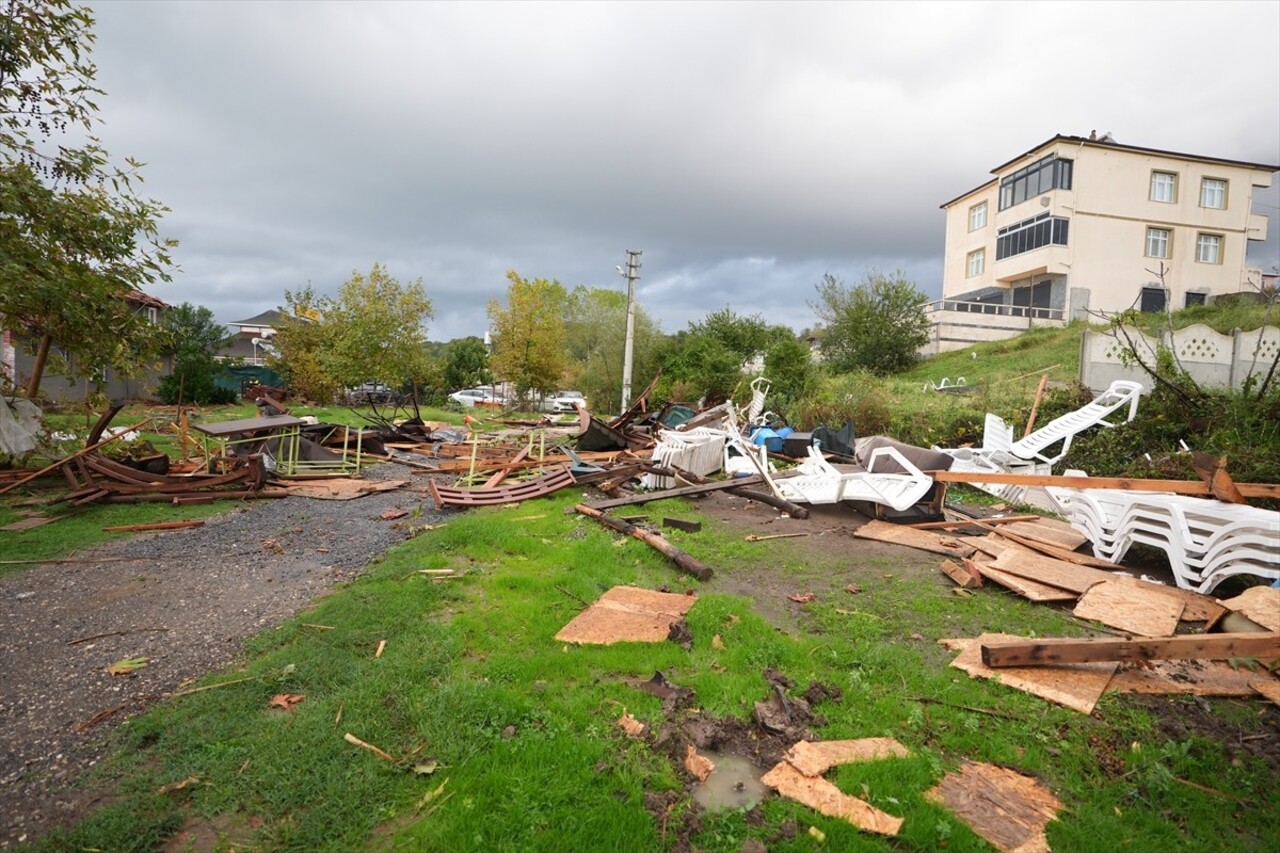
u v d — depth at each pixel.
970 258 41.50
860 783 2.83
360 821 2.58
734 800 2.78
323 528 7.41
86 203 8.73
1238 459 8.12
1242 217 36.16
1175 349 12.34
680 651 4.11
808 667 3.96
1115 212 34.69
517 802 2.66
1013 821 2.66
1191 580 5.39
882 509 8.02
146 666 3.89
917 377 27.80
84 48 8.43
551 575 5.60
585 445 14.04
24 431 9.15
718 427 14.42
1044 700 3.59
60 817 2.60
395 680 3.63
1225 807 2.79
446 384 40.09
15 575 5.57
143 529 7.18
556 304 36.19
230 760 2.93
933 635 4.55
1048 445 11.54
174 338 11.05
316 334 28.91
